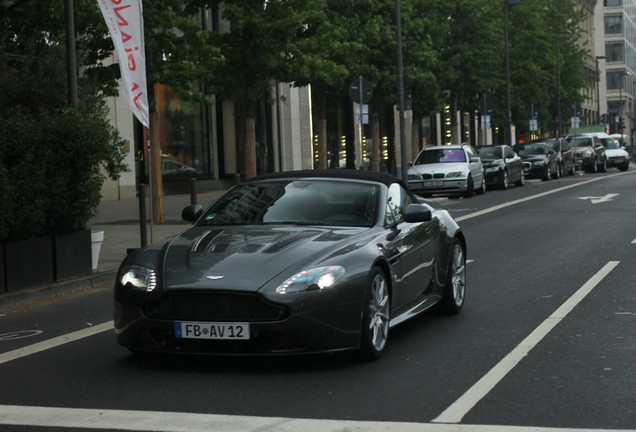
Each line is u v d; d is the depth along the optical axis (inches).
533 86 2511.1
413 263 378.3
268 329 305.1
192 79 951.6
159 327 313.4
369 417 259.6
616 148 2524.6
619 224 852.6
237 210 373.7
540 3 2566.4
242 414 265.0
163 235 854.5
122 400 284.7
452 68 1991.9
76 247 571.2
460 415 260.4
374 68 1589.6
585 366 318.3
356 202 371.9
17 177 518.3
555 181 1855.3
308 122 2003.0
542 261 609.0
